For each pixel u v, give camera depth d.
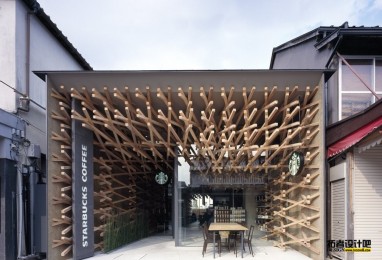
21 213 8.68
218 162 9.84
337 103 9.48
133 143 9.59
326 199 8.88
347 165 7.80
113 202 10.46
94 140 9.94
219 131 9.46
